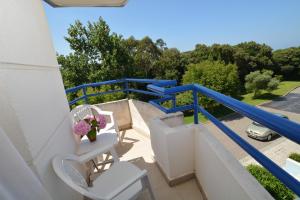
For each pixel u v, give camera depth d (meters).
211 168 1.28
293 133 0.48
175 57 26.89
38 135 0.98
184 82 23.30
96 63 18.09
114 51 17.08
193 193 1.60
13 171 0.56
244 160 7.47
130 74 18.34
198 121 1.67
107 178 1.37
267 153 7.97
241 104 0.82
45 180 0.95
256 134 9.29
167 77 25.55
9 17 0.91
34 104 1.02
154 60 26.77
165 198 1.58
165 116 1.94
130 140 2.92
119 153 2.53
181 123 2.01
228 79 20.92
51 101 1.40
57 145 1.32
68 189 1.30
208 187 1.40
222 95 1.06
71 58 17.22
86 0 1.81
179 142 1.59
